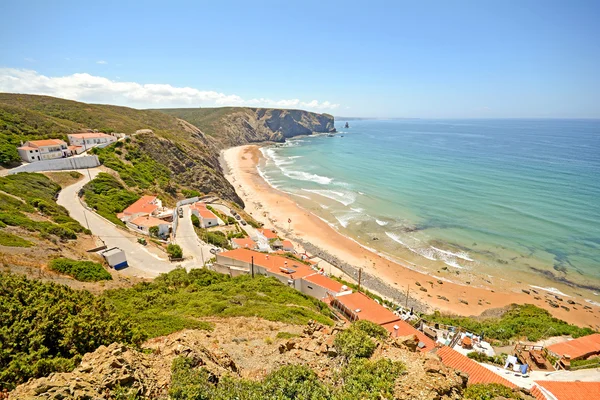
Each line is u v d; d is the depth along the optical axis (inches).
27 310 557.0
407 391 429.7
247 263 1652.3
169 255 1734.7
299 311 1035.9
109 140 3169.3
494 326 1307.8
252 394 441.7
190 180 3363.7
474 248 2393.0
